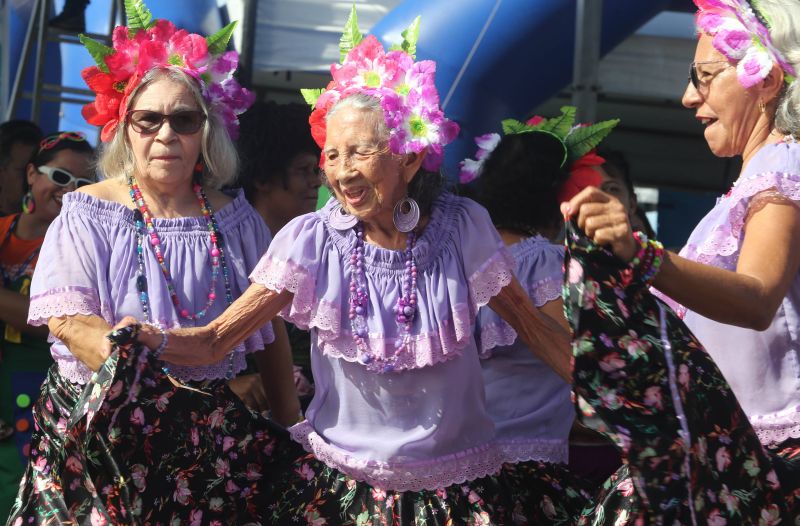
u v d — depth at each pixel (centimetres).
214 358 324
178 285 355
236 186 484
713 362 288
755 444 288
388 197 320
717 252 307
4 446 470
